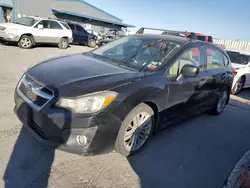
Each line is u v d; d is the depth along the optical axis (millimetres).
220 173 2852
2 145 2734
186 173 2752
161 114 3107
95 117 2258
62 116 2229
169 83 3059
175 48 3400
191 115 4020
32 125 2518
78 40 16438
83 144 2301
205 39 10562
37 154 2654
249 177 2639
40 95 2412
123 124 2572
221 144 3652
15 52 9727
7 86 5051
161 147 3252
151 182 2482
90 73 2686
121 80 2584
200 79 3744
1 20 17109
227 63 4902
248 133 4266
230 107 5934
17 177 2264
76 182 2303
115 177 2463
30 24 11391
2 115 3523
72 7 26609
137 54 3389
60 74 2627
